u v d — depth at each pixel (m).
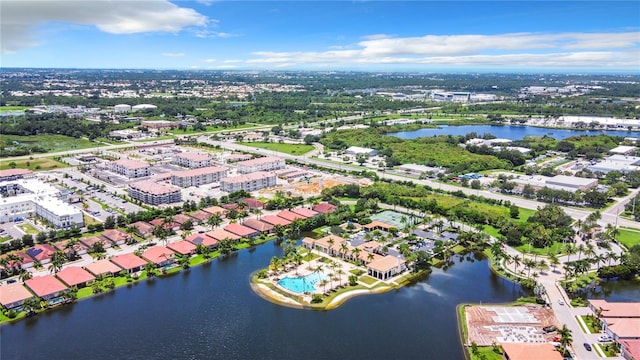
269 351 190.12
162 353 187.88
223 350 190.50
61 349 189.25
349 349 191.88
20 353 186.50
